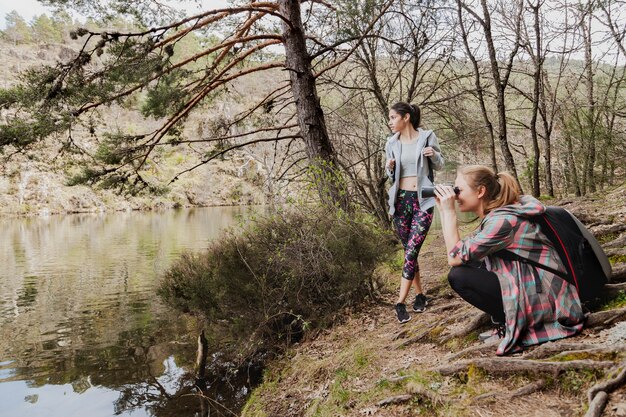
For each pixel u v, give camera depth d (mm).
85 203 54812
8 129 6340
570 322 2451
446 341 3258
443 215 2707
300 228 5043
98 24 6949
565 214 2521
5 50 71812
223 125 9023
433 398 2457
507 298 2518
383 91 9875
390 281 5945
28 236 27453
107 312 9219
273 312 5008
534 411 2074
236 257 5098
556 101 11555
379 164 9633
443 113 9523
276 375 4402
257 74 12555
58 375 5797
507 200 2580
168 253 19016
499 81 8219
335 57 8453
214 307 5203
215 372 5242
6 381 5656
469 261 2541
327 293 5090
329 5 8211
